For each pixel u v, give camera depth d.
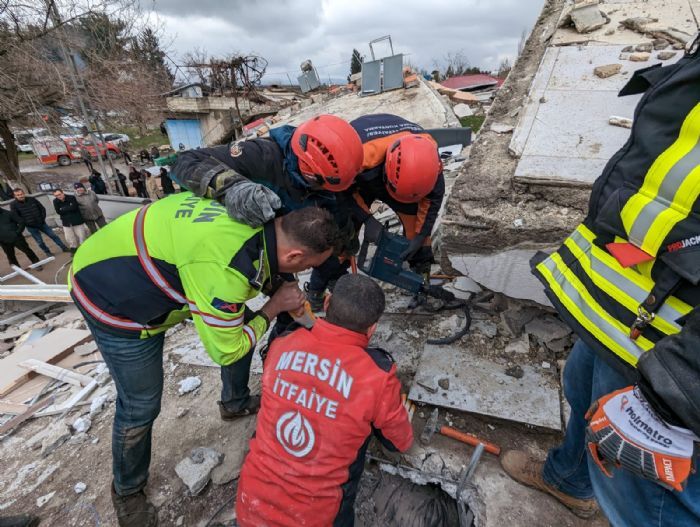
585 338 1.08
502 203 2.11
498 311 2.46
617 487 1.06
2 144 13.48
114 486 1.68
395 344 2.43
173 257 1.30
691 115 0.83
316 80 17.39
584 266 1.12
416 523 1.64
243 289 1.26
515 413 1.88
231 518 1.74
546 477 1.58
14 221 7.15
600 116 2.35
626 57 2.78
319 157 1.73
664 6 3.33
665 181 0.87
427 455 1.85
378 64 11.28
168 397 2.41
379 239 2.26
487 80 23.55
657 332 0.90
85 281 1.39
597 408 0.99
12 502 1.94
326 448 1.27
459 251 2.19
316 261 1.38
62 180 17.81
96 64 11.61
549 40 3.56
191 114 19.50
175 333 3.09
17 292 4.64
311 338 1.39
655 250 0.88
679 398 0.72
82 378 2.84
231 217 1.27
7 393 2.88
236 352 1.39
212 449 2.03
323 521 1.28
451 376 2.10
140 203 8.17
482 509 1.65
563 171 2.03
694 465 0.86
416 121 9.38
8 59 10.57
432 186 2.01
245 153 1.82
